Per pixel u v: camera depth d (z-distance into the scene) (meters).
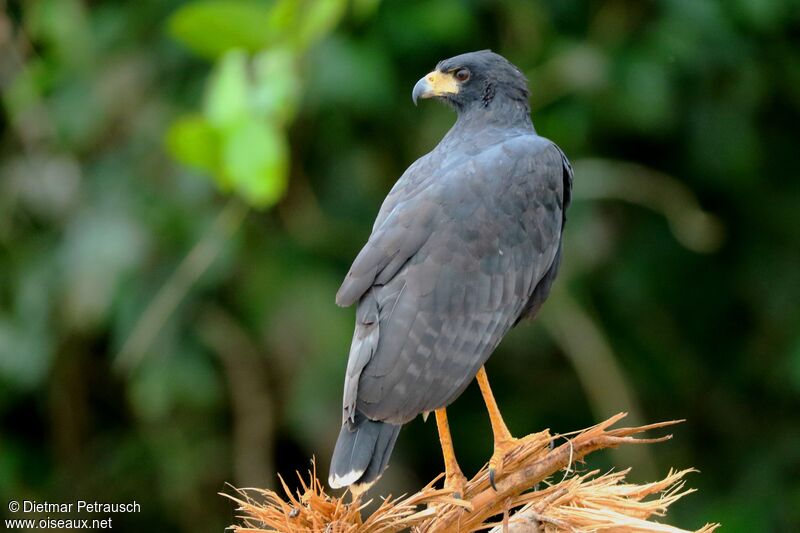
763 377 13.88
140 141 12.02
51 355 12.34
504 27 12.36
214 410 12.83
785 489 13.12
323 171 12.48
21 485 13.04
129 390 12.97
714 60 12.38
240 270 12.16
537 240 7.89
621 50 12.15
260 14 9.38
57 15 11.97
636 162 13.34
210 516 12.80
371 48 11.76
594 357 12.38
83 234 11.90
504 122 8.70
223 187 9.66
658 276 13.31
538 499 6.27
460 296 7.35
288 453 13.30
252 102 9.20
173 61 12.09
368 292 7.35
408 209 7.58
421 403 7.02
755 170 13.43
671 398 13.80
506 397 13.48
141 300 11.77
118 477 13.07
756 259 13.70
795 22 12.90
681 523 13.05
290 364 12.15
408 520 5.86
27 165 12.48
